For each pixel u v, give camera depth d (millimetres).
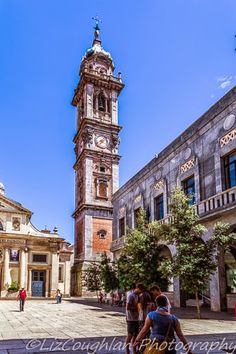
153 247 20000
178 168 24609
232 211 17547
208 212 19078
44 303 35219
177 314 17562
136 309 8234
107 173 52688
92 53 59344
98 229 49094
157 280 19203
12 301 40156
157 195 27422
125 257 21422
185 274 15930
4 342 10914
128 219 33094
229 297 19953
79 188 54125
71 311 23953
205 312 18312
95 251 48031
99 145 53594
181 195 17938
